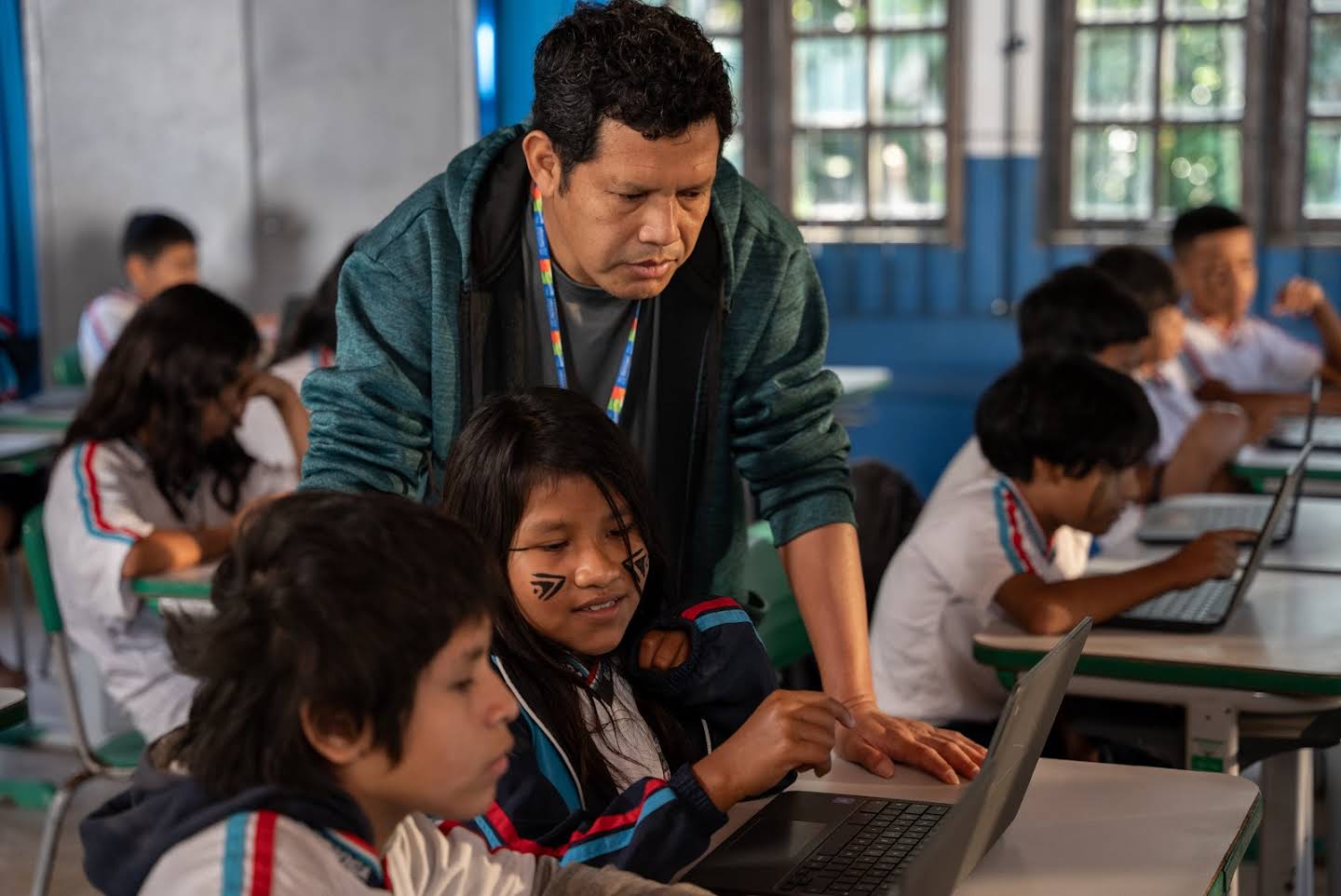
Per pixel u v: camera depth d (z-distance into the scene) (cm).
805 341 177
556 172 147
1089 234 600
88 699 329
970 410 612
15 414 473
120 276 650
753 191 172
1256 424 425
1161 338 395
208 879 92
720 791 132
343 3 627
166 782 98
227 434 290
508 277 164
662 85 137
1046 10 591
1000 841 140
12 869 310
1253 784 156
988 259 611
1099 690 211
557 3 606
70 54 640
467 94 620
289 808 94
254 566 96
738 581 178
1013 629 223
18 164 644
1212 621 220
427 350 162
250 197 643
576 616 141
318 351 347
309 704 93
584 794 141
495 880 117
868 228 621
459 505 143
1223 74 582
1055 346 316
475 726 97
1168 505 335
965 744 161
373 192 635
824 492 172
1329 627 222
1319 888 275
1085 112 597
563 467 139
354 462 158
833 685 165
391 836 105
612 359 166
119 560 268
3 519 413
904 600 237
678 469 169
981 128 605
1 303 642
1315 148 580
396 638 93
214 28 636
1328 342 490
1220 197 589
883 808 146
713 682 152
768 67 620
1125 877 132
